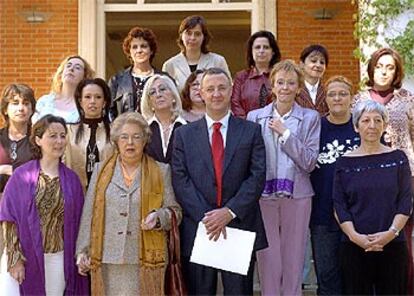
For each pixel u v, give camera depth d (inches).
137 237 191.3
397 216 192.5
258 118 213.8
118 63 536.1
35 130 198.7
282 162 208.4
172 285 191.2
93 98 215.8
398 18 280.7
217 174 193.3
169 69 265.9
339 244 207.2
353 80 384.2
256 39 250.7
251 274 195.6
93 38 389.4
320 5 387.5
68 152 213.5
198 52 265.3
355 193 194.7
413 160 223.1
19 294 193.8
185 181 194.1
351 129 214.8
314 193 214.1
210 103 197.5
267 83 248.1
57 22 389.4
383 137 221.0
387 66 226.5
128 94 248.4
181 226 196.5
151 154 209.2
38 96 386.3
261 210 209.6
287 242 210.1
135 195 192.9
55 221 194.7
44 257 192.7
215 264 189.6
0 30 388.8
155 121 214.2
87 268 191.8
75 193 197.2
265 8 389.4
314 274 249.0
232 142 195.2
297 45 387.5
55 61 388.2
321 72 244.5
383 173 194.4
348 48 386.3
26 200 193.8
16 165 214.1
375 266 196.2
